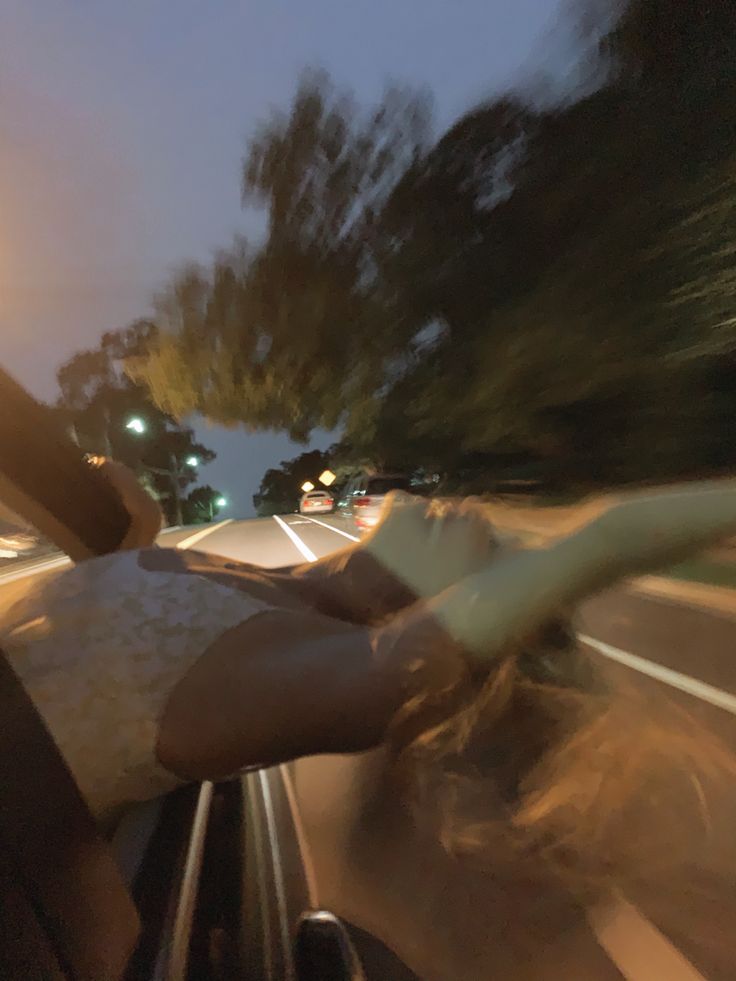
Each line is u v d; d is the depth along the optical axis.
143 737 1.30
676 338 12.63
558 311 14.13
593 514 1.40
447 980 2.39
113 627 1.37
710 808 2.05
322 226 18.73
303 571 1.86
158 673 1.32
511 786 1.84
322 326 19.86
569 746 1.85
